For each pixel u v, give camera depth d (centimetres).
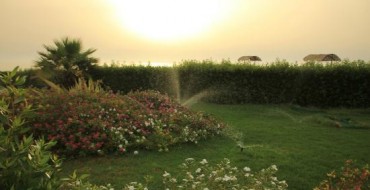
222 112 1295
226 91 1592
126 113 859
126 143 717
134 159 664
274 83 1546
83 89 1031
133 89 1773
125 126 796
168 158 677
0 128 240
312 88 1495
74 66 1800
